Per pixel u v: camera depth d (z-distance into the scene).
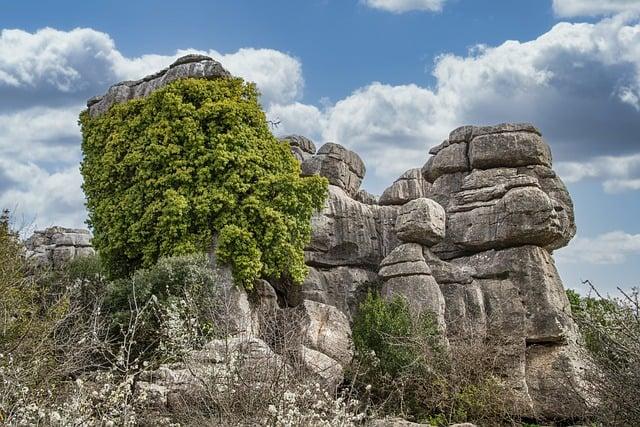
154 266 18.48
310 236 21.89
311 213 21.36
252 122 21.27
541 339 20.42
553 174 23.59
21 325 12.00
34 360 10.77
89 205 21.84
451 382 17.22
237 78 21.77
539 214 21.47
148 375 13.51
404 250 21.58
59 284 18.61
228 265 19.80
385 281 21.70
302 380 11.55
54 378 11.16
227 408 10.29
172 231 19.69
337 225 23.53
